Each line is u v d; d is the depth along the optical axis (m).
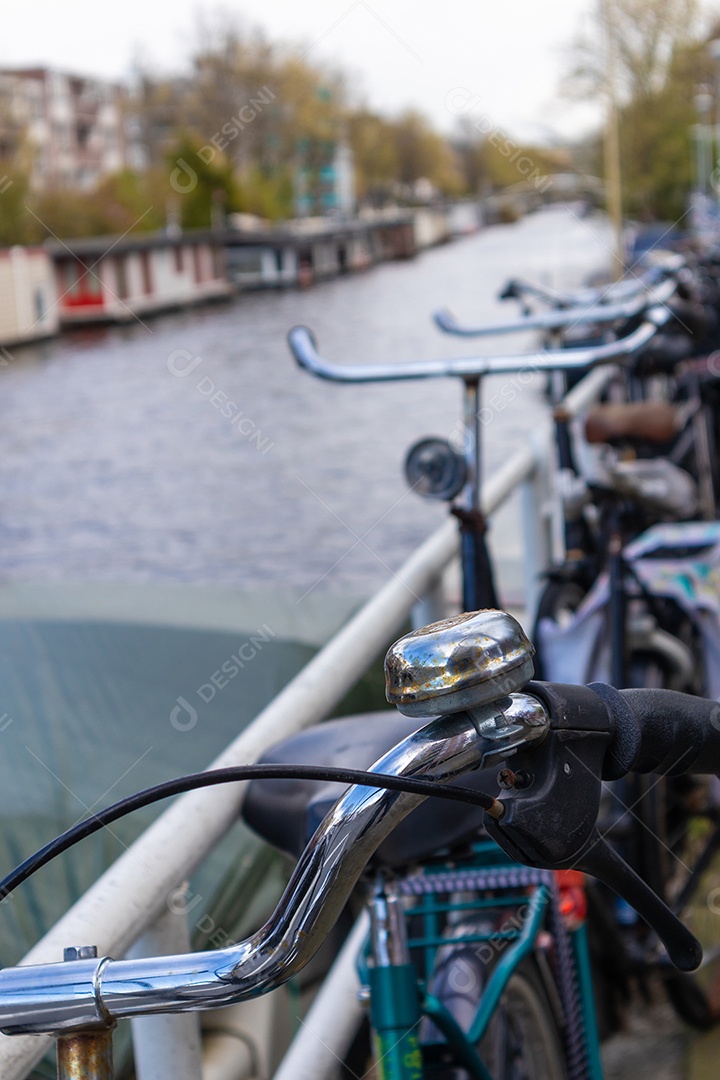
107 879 1.07
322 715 1.58
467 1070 1.28
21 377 21.64
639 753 0.71
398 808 0.67
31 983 0.67
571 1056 1.57
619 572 2.27
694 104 24.27
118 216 34.50
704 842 2.41
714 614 2.48
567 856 0.69
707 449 4.42
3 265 26.23
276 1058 1.91
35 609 2.25
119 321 27.30
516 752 0.69
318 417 12.48
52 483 12.34
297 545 7.83
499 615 0.67
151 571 8.10
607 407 3.19
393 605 1.94
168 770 1.83
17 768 1.80
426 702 0.65
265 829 1.28
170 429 14.79
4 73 39.53
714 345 4.42
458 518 1.97
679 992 2.03
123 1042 1.52
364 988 1.26
